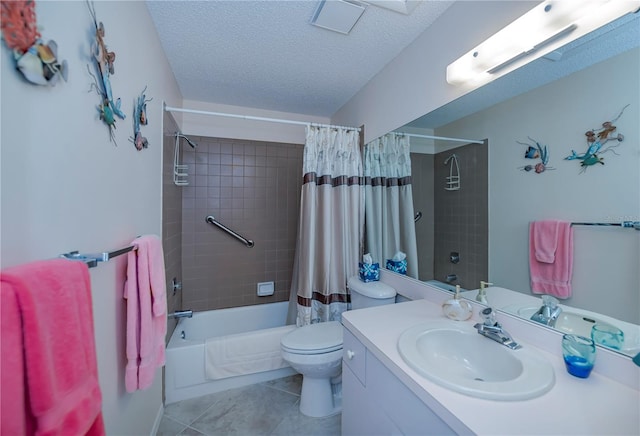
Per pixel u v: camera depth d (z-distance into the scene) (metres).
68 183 0.70
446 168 1.40
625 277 0.76
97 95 0.84
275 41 1.59
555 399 0.67
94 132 0.82
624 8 0.75
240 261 2.61
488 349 0.96
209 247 2.51
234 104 2.53
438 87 1.41
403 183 1.71
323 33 1.51
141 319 1.04
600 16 0.80
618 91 0.77
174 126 2.02
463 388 0.69
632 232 0.74
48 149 0.63
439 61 1.39
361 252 2.09
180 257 2.35
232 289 2.59
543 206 0.97
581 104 0.85
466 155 1.28
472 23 1.20
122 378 1.04
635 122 0.73
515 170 1.07
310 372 1.60
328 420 1.62
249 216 2.63
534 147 1.00
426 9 1.34
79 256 0.69
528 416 0.61
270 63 1.83
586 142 0.84
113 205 0.96
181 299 2.36
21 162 0.55
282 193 2.74
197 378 1.81
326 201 2.05
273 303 2.70
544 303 0.96
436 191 1.47
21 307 0.45
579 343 0.77
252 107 2.61
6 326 0.43
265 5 1.30
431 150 1.49
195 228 2.46
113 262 0.97
